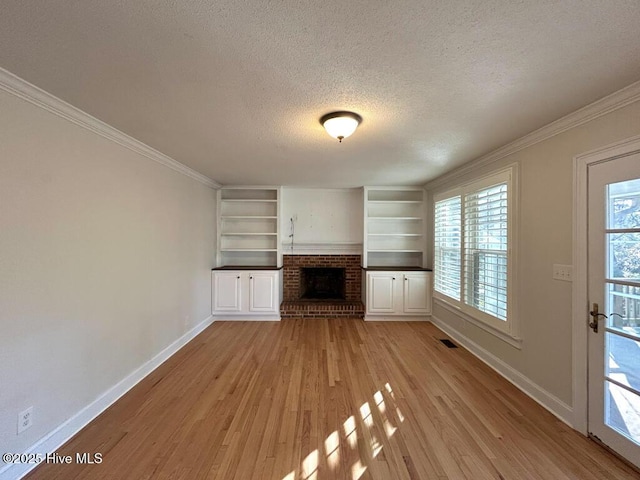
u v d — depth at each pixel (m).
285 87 1.76
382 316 4.98
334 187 5.41
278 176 4.41
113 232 2.53
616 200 1.87
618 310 1.86
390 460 1.84
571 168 2.18
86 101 1.94
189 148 2.99
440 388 2.73
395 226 5.52
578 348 2.12
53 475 1.71
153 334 3.15
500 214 2.99
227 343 3.92
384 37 1.31
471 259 3.54
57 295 1.97
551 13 1.17
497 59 1.48
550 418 2.27
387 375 2.99
